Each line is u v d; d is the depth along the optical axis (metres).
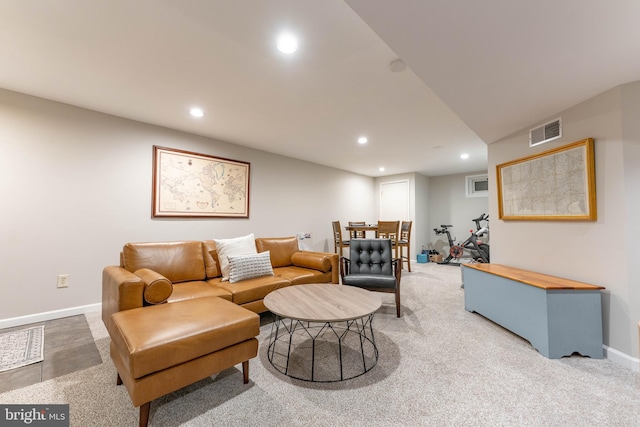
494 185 3.08
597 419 1.33
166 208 3.27
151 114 2.89
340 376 1.69
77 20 1.51
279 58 1.88
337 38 1.66
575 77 1.74
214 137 3.69
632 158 1.79
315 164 5.36
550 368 1.79
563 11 1.17
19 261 2.43
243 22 1.52
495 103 2.13
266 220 4.42
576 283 2.04
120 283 1.74
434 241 6.91
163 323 1.46
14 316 2.41
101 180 2.84
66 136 2.64
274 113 2.86
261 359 1.91
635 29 1.28
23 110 2.44
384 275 3.02
